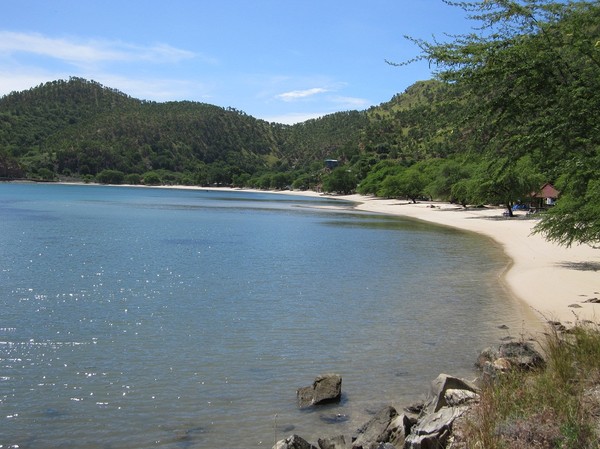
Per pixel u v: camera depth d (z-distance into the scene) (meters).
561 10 10.73
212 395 9.75
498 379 7.65
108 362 11.65
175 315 16.22
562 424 5.41
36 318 15.74
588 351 7.96
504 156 11.39
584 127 10.15
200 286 21.34
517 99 10.63
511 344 10.83
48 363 11.55
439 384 8.20
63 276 23.47
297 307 17.39
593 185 12.75
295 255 31.80
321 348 12.69
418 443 6.13
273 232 47.47
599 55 10.28
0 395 9.72
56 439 8.02
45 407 9.20
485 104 10.81
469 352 12.28
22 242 36.25
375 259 29.95
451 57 10.71
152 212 74.38
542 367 9.09
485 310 16.78
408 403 9.27
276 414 8.93
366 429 7.76
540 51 10.25
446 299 18.59
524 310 16.64
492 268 26.27
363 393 9.80
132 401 9.48
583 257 28.78
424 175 102.56
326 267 26.83
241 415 8.88
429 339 13.45
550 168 11.01
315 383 9.73
